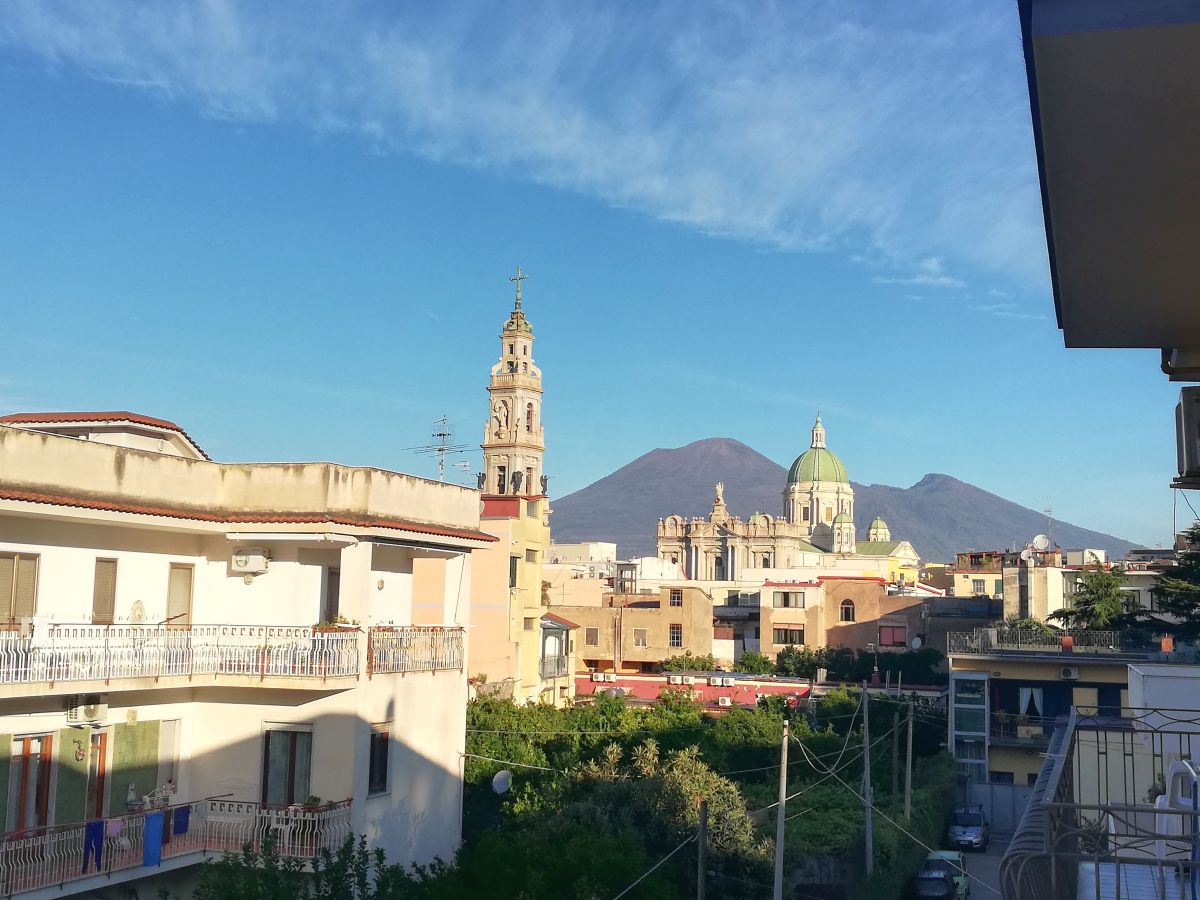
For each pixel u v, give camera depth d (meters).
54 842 23.05
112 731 26.06
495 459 134.00
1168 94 6.19
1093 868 11.47
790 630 109.75
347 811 26.91
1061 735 19.88
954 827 57.53
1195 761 16.98
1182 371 13.05
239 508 28.92
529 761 43.62
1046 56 5.81
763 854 36.06
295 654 27.12
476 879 24.84
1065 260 9.51
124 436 31.20
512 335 136.00
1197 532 69.44
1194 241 8.84
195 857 26.34
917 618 105.94
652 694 83.31
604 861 25.69
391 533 29.53
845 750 55.00
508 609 58.78
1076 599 78.00
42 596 24.80
